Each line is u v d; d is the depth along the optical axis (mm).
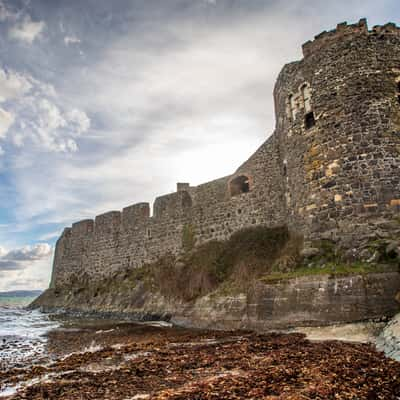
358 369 8586
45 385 9242
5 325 28359
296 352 10773
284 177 22875
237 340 14125
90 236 43625
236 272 22234
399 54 19297
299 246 18938
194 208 31734
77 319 32375
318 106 19891
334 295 14211
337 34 20328
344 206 17594
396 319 11734
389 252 14648
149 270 33406
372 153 17703
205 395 7473
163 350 13250
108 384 9055
